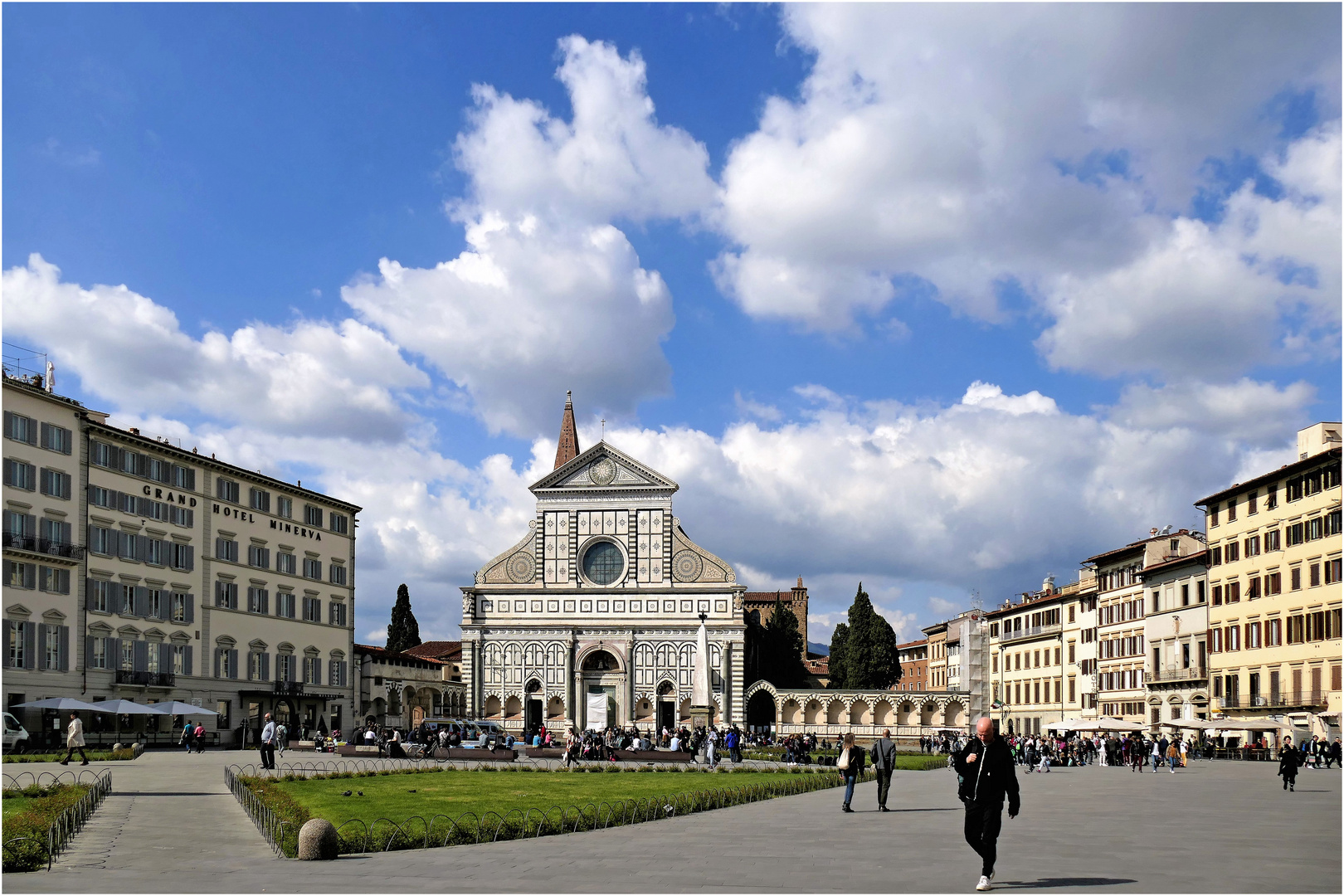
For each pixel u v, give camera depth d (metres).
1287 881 25.00
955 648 191.62
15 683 89.12
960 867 27.48
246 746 100.12
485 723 125.31
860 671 155.75
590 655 136.50
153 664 104.00
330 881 25.34
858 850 30.88
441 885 24.70
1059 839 33.69
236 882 25.23
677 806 43.09
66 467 95.69
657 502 137.88
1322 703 96.88
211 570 111.75
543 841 33.31
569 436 190.62
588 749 90.44
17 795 42.69
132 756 78.19
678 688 134.38
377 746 90.75
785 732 135.75
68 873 26.75
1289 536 102.69
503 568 139.12
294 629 123.25
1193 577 120.12
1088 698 144.88
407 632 178.25
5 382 89.62
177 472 108.50
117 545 100.62
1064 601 153.12
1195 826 37.72
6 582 89.00
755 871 26.81
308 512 127.00
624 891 23.80
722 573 135.62
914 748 124.94
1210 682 114.94
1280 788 60.34
